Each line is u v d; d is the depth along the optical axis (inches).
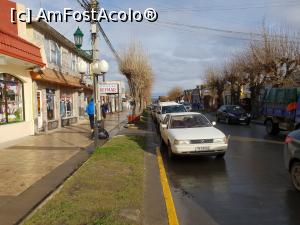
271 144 596.1
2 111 599.2
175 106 887.1
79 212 222.7
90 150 502.6
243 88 1943.9
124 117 1488.7
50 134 721.6
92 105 685.3
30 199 260.7
